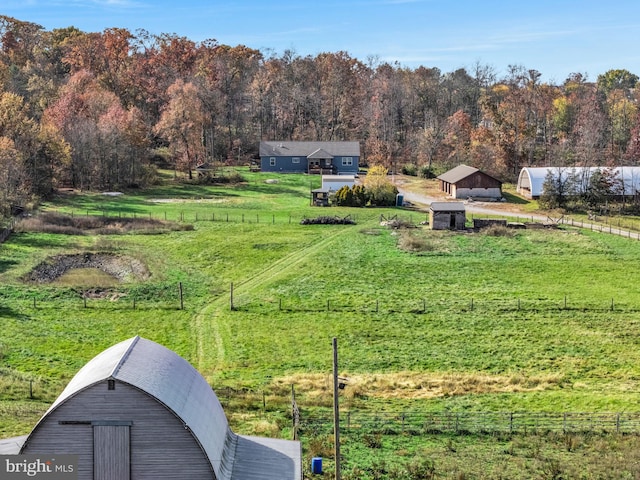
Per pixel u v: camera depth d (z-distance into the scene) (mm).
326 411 43906
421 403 45688
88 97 137125
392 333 58688
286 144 143000
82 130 118438
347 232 89188
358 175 136250
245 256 79562
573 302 65000
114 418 27422
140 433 27531
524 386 48938
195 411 28812
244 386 47938
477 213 102438
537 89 187625
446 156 151625
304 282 71000
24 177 99750
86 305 63969
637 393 47625
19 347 54000
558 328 59531
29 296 64938
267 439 33812
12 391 44656
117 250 80562
